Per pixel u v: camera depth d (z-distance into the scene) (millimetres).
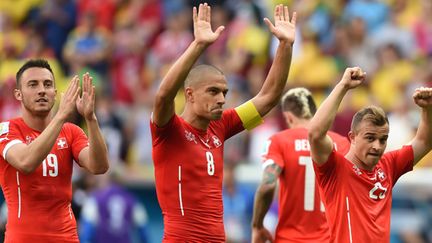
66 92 26125
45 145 25688
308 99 32875
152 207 50875
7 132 27109
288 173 32094
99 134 26656
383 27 58312
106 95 56625
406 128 50094
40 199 26969
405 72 55156
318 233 31906
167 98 25328
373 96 54188
